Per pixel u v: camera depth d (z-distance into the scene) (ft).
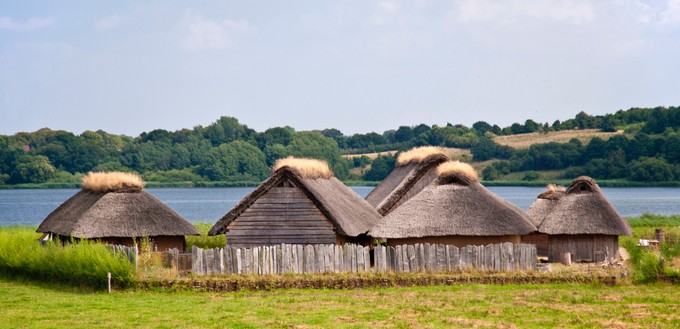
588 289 289.53
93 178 399.24
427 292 282.97
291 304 259.80
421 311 245.65
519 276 302.25
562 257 360.48
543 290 286.25
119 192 374.63
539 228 362.33
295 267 303.68
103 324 229.86
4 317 241.55
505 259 311.06
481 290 287.28
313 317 236.22
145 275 297.74
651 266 303.68
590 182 365.40
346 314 241.14
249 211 345.10
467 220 335.06
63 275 313.32
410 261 307.17
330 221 339.36
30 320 237.04
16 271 339.77
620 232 353.51
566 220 357.41
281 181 344.90
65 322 232.94
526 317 236.02
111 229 359.05
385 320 231.71
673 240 411.13
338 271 304.71
